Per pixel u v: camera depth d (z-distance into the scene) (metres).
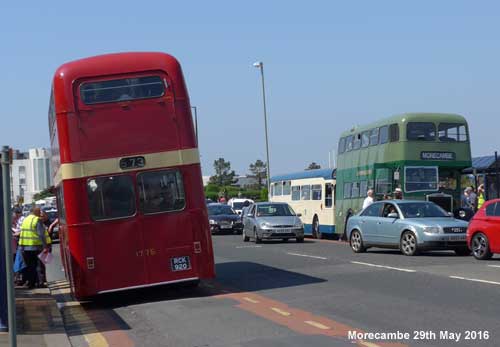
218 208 43.56
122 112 14.20
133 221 14.17
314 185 37.53
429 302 12.33
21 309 14.49
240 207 59.00
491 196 29.27
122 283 14.09
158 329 11.51
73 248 14.02
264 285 16.14
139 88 14.30
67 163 14.03
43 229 19.17
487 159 32.81
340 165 33.94
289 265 20.27
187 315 12.52
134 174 14.18
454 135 28.03
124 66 14.26
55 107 14.18
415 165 27.53
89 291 13.98
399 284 14.90
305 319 11.27
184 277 14.27
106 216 14.11
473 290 13.59
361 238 24.22
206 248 14.42
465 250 21.88
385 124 28.80
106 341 10.81
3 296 11.55
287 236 31.28
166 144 14.34
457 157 27.92
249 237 33.41
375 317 11.11
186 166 14.36
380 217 23.59
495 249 19.67
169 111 14.35
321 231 36.41
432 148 27.72
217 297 14.66
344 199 33.16
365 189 30.58
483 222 20.08
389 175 28.23
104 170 14.11
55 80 14.20
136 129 14.23
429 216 22.78
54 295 17.42
